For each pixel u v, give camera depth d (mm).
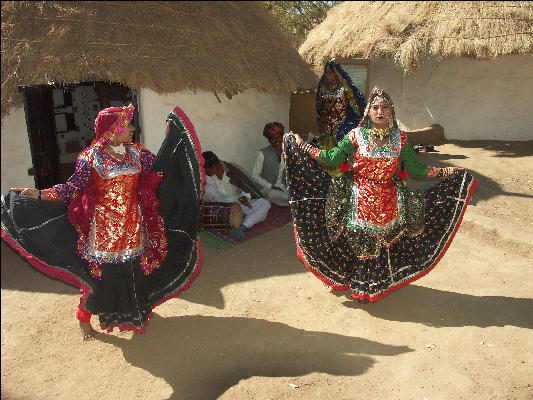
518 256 4895
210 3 6789
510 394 2949
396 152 3578
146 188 3297
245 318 3904
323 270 3959
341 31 11414
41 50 5051
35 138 5621
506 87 10250
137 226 3213
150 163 3348
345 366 3266
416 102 11648
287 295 4277
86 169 3029
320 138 7039
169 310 4043
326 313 3969
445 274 4566
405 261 3951
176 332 3703
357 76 12352
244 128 7316
